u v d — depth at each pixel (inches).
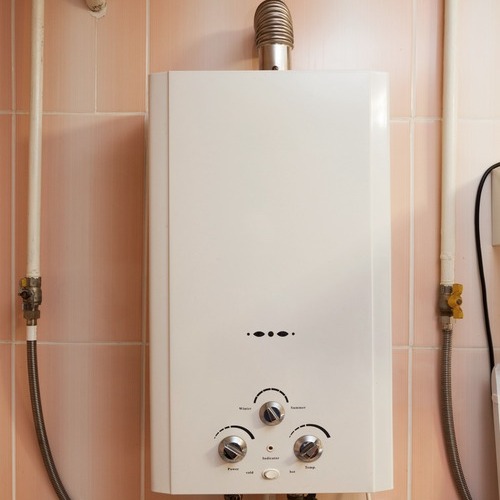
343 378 21.4
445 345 25.9
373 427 21.4
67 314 26.5
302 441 21.0
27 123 26.8
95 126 26.7
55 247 26.6
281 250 21.4
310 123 21.6
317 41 26.6
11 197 26.7
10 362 26.5
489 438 26.4
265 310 21.3
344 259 21.5
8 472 26.4
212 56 26.7
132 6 26.7
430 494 26.4
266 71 21.6
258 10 25.0
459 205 26.8
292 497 24.6
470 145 26.7
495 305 26.7
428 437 26.5
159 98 21.6
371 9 26.8
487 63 26.7
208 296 21.3
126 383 26.5
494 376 25.3
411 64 26.5
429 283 26.6
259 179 21.4
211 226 21.4
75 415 26.4
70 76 26.7
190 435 21.2
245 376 21.2
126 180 26.8
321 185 21.5
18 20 26.7
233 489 21.1
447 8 26.3
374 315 21.6
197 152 21.5
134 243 26.7
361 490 21.3
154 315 21.5
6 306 26.6
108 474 26.5
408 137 26.7
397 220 26.7
